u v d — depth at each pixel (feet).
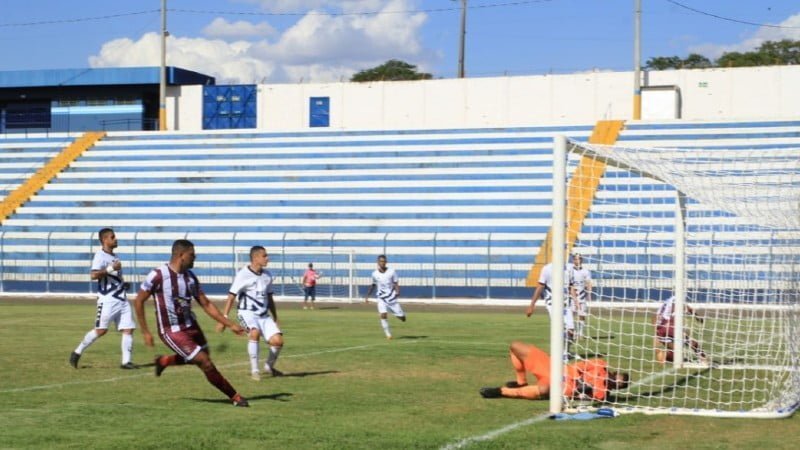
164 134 165.78
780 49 245.24
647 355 56.95
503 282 121.08
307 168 151.74
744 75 155.12
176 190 149.38
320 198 142.10
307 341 65.36
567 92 162.81
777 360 46.52
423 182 142.31
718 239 69.51
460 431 30.94
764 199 40.93
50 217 145.79
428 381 43.93
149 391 39.88
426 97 169.58
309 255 126.41
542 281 59.88
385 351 57.98
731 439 30.30
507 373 46.96
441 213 135.03
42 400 37.19
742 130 140.36
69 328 75.87
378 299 68.13
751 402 38.47
